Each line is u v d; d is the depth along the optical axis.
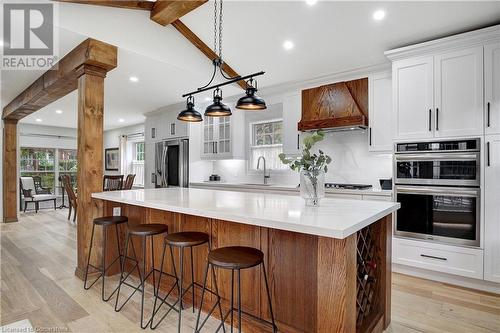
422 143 2.92
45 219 6.00
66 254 3.68
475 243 2.63
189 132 5.43
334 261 1.43
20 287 2.69
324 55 3.34
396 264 3.11
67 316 2.18
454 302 2.42
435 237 2.85
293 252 1.81
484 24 2.62
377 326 1.90
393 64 3.12
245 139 5.13
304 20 2.74
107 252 3.04
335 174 4.12
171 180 5.73
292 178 4.59
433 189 2.85
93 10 2.56
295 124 4.23
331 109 3.80
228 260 1.64
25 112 5.18
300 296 1.79
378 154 3.56
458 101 2.72
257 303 1.98
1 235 4.66
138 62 3.42
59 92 3.90
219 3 2.54
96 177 2.97
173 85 4.30
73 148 8.70
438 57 2.84
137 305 2.37
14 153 5.81
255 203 2.16
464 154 2.69
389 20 2.63
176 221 2.55
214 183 4.99
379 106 3.49
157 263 2.76
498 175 2.53
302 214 1.67
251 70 3.77
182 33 3.01
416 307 2.33
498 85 2.53
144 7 2.57
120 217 2.80
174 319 2.16
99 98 2.97
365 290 1.86
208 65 3.60
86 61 2.83
